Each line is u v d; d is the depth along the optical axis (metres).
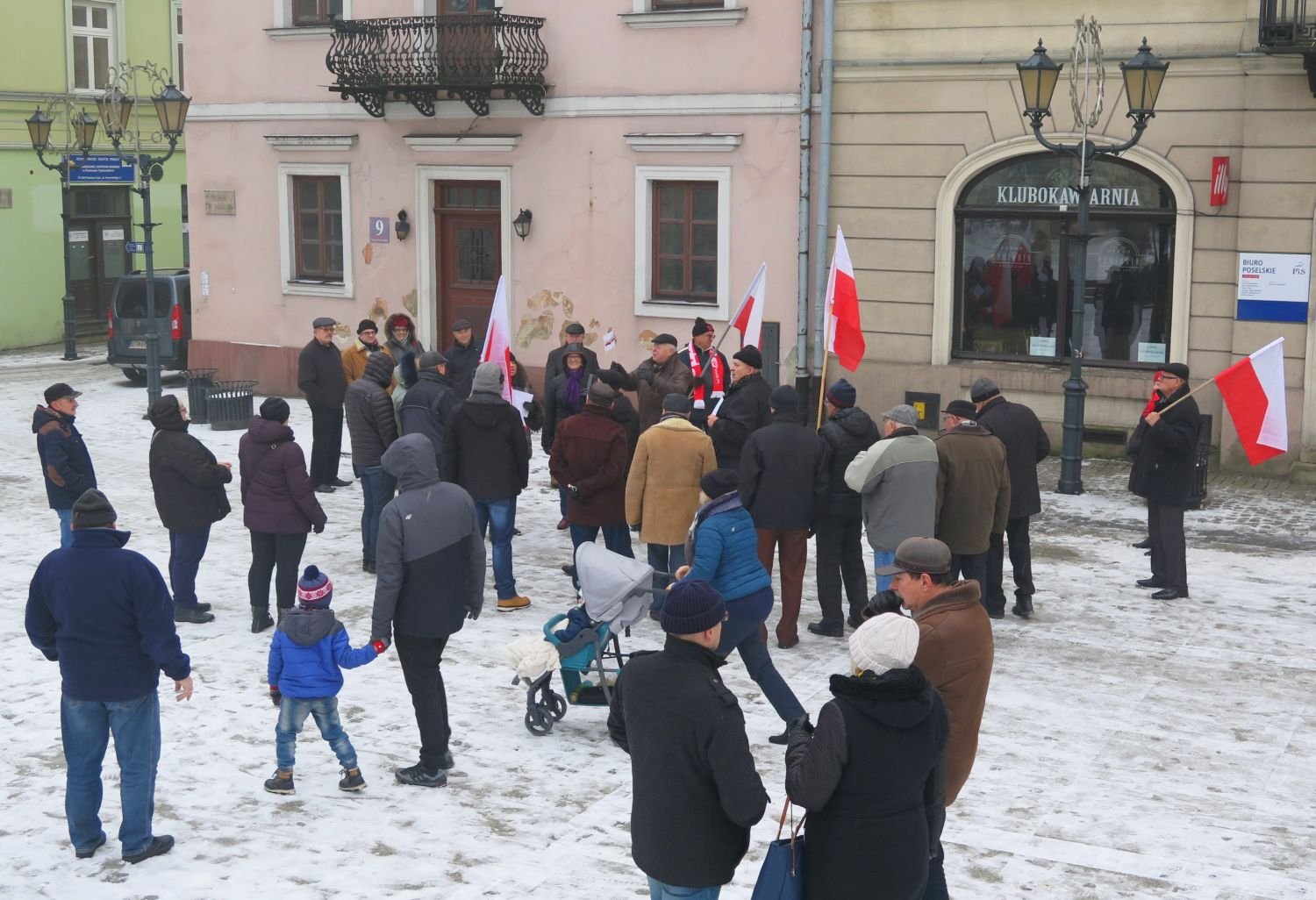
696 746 4.93
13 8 28.53
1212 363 16.31
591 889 6.45
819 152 18.08
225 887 6.48
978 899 6.36
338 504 15.09
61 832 7.14
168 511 10.55
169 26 31.81
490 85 19.45
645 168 19.27
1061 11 16.50
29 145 29.08
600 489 11.01
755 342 14.03
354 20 20.88
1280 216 15.54
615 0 19.19
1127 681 9.49
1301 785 7.77
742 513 8.09
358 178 21.70
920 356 17.92
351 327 22.16
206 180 23.17
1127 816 7.32
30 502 15.20
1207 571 12.29
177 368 23.77
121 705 6.64
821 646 10.16
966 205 17.53
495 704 9.05
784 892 4.91
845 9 17.64
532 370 20.66
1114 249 16.88
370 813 7.33
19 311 29.30
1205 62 15.80
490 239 21.05
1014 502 10.67
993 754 8.17
